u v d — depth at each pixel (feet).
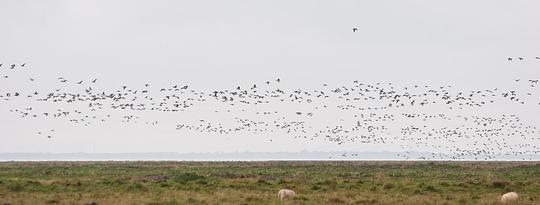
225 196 120.37
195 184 144.15
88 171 206.18
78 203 108.27
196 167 250.78
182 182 146.92
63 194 122.42
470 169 240.73
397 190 135.85
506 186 142.41
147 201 112.16
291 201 114.11
